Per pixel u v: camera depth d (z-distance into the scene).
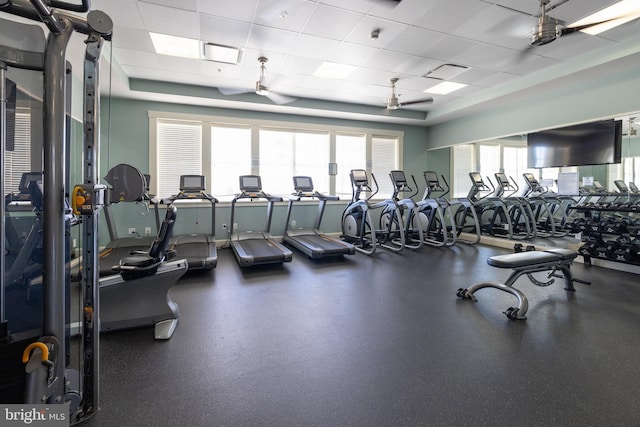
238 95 5.64
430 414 1.61
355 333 2.51
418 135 7.94
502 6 3.12
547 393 1.77
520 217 6.74
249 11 3.19
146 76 4.95
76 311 2.79
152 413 1.61
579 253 4.71
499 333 2.51
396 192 5.97
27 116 1.56
